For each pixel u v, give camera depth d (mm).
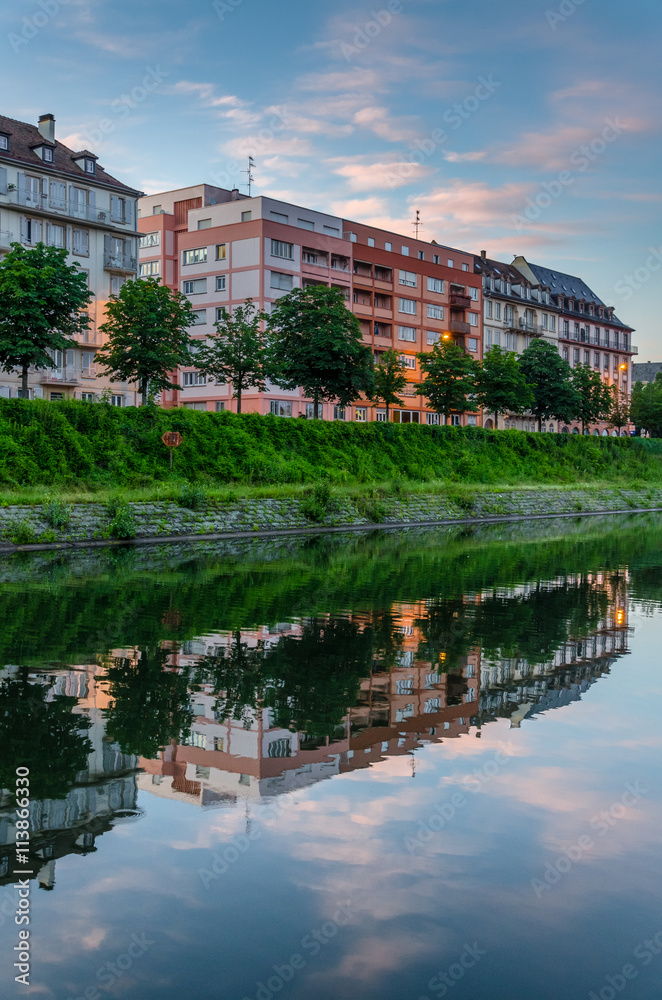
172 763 6859
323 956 4230
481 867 5180
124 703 8516
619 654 11352
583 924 4570
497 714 8422
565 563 23375
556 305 97875
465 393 60812
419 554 25438
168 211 71812
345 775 6664
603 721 8227
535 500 51031
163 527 30172
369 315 72312
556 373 69812
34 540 26078
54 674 9641
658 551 27656
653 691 9406
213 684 9328
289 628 12766
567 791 6402
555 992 3980
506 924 4551
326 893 4844
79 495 29766
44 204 50375
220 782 6477
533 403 68250
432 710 8500
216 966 4172
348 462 46562
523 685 9602
